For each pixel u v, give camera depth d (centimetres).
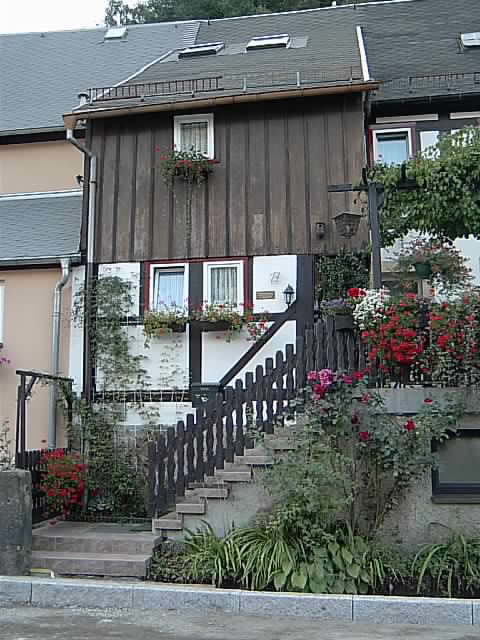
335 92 1098
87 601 675
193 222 1130
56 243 1168
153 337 1098
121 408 1080
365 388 743
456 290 985
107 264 1138
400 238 1052
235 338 1080
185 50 1459
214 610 652
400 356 755
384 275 1082
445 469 770
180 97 1146
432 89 1255
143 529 868
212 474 797
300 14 1702
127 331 1112
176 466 811
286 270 1093
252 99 1109
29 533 738
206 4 2441
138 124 1173
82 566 745
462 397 749
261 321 1077
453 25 1547
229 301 1102
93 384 1098
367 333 773
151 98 1155
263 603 646
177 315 1083
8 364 1138
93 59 1550
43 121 1344
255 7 2364
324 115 1131
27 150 1330
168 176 1134
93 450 1049
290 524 711
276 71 1209
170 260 1127
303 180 1116
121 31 1639
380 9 1675
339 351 794
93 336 1109
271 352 1067
